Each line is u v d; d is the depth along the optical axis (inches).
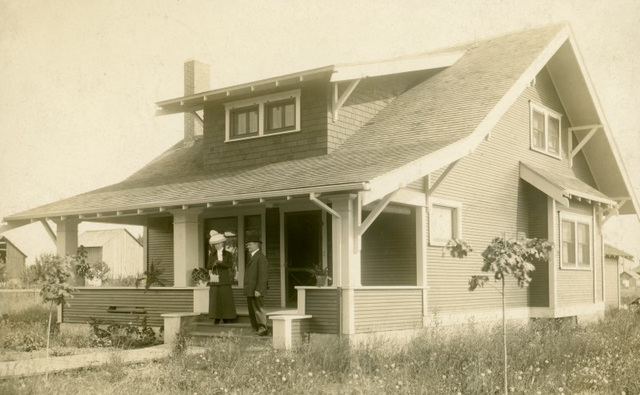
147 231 842.2
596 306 829.2
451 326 594.9
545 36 761.6
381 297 530.0
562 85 823.1
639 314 798.5
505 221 717.3
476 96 663.8
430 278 605.6
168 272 816.9
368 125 687.7
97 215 653.3
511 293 721.6
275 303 684.7
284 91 665.6
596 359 481.7
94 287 673.0
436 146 562.6
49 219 700.7
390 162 530.6
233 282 716.0
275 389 397.4
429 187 603.8
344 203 499.2
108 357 480.7
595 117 835.4
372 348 479.8
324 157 623.8
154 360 490.0
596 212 872.9
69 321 689.0
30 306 876.6
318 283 522.3
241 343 491.2
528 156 767.1
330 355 454.9
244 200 538.6
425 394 383.2
